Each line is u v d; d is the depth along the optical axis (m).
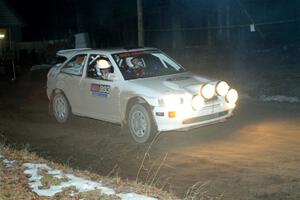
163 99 8.11
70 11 33.47
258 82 14.65
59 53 10.70
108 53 9.45
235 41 22.72
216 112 8.50
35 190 5.64
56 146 8.64
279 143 8.04
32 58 26.64
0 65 22.42
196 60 19.50
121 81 8.91
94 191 5.43
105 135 9.28
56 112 10.59
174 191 6.01
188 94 8.21
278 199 5.58
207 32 25.30
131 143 8.59
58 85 10.41
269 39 23.77
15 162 6.93
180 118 8.09
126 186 5.77
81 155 8.00
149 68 9.51
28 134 9.66
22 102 13.88
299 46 21.78
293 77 15.15
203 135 8.88
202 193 5.82
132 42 28.27
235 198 5.66
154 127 8.34
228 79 15.65
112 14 29.78
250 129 9.13
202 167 6.98
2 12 28.28
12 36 28.95
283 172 6.52
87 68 9.78
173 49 22.83
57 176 6.17
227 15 23.31
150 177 6.65
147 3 27.62
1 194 5.45
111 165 7.36
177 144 8.36
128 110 8.78
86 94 9.66
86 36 26.47
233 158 7.32
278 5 24.48
